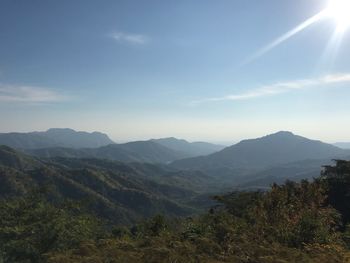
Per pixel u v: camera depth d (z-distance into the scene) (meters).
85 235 13.57
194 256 8.21
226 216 13.03
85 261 7.81
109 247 8.52
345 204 21.41
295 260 7.93
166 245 8.93
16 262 11.42
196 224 12.56
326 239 10.02
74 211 16.14
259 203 13.03
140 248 8.63
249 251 8.45
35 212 13.77
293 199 13.12
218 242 9.73
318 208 12.29
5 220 13.61
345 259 7.95
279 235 10.23
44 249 11.84
